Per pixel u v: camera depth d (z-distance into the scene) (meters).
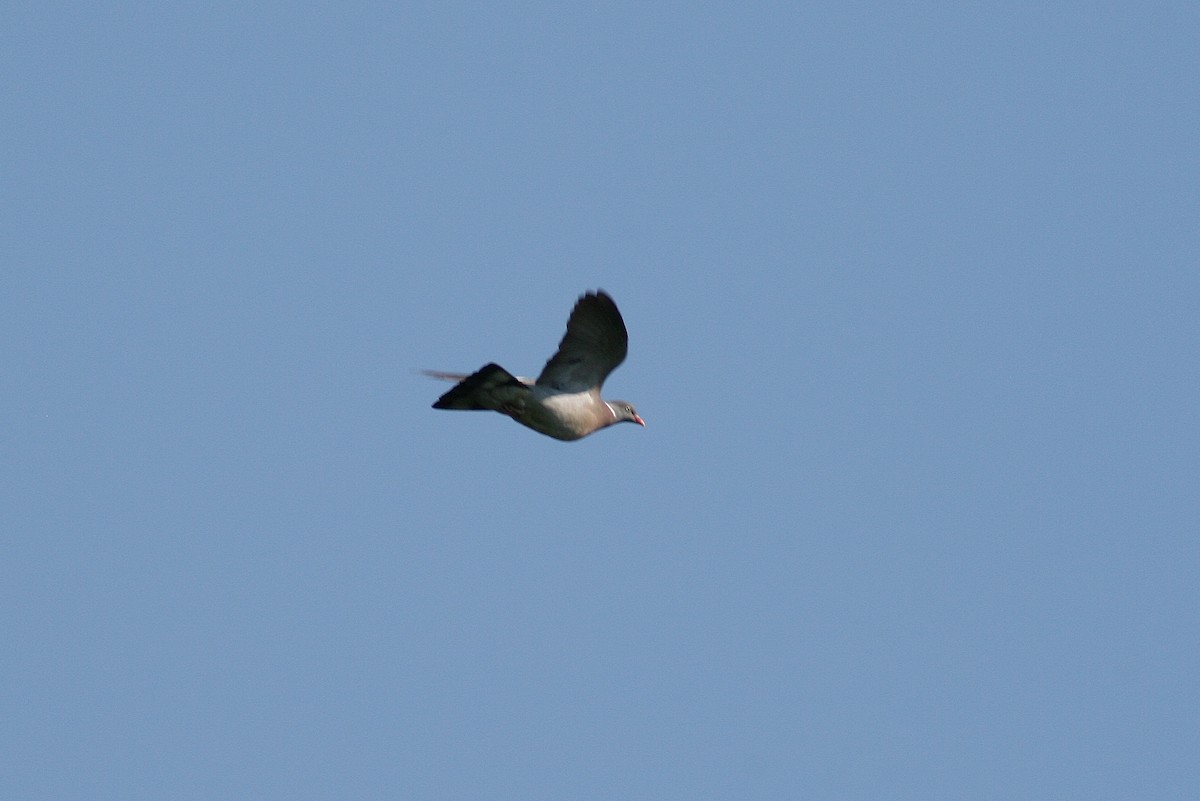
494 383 18.84
